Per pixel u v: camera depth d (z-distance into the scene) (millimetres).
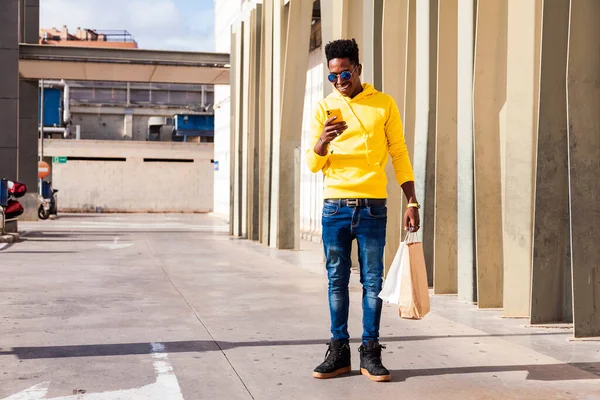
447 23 7574
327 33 10953
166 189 39875
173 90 59156
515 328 5816
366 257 4219
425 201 8156
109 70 22969
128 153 39344
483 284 6793
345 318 4324
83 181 39062
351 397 3850
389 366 4543
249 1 16891
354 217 4168
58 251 13188
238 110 17734
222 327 5820
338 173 4223
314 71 17156
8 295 7574
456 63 7598
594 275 5391
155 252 13070
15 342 5195
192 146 39969
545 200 5871
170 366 4512
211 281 8867
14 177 20375
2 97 20281
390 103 4246
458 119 7227
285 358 4750
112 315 6359
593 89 5340
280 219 13859
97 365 4523
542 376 4289
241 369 4449
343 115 4207
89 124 56281
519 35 6277
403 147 4273
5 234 15750
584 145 5289
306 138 17625
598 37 5355
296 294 7758
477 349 5039
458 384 4105
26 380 4168
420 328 5824
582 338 5371
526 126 6297
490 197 6805
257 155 16062
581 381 4180
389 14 9023
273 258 12000
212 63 21969
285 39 13867
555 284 6008
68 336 5414
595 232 5363
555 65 5746
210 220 28531
